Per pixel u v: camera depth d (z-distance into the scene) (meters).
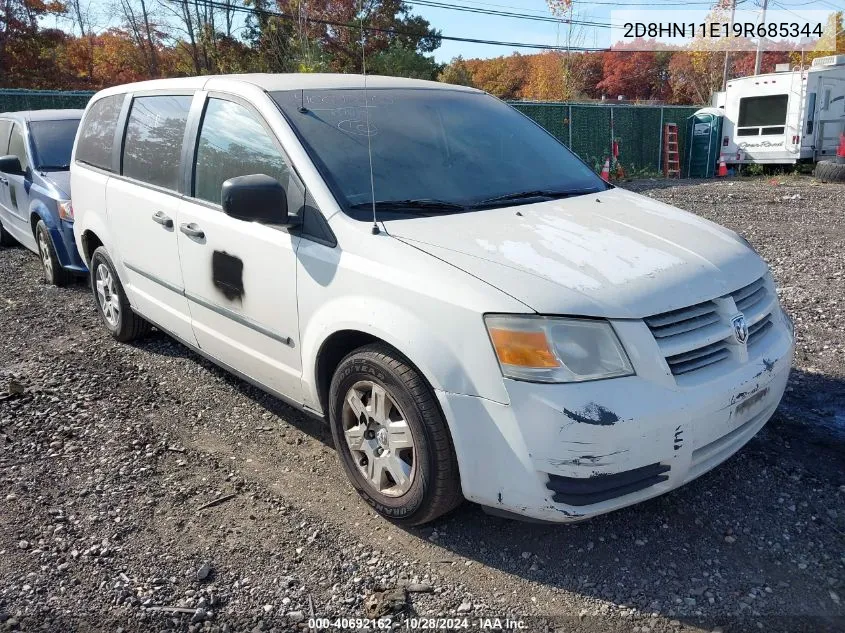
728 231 3.63
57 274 7.31
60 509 3.41
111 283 5.40
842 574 2.81
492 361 2.68
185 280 4.26
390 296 2.96
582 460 2.59
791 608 2.65
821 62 20.23
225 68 28.31
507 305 2.68
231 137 3.91
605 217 3.46
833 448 3.73
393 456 3.10
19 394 4.67
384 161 3.60
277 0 25.09
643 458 2.64
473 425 2.75
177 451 3.96
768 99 20.20
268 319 3.64
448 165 3.76
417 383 2.89
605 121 20.94
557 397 2.59
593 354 2.64
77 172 5.63
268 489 3.56
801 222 10.48
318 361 3.37
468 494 2.86
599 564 2.93
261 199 3.20
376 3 24.33
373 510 3.35
